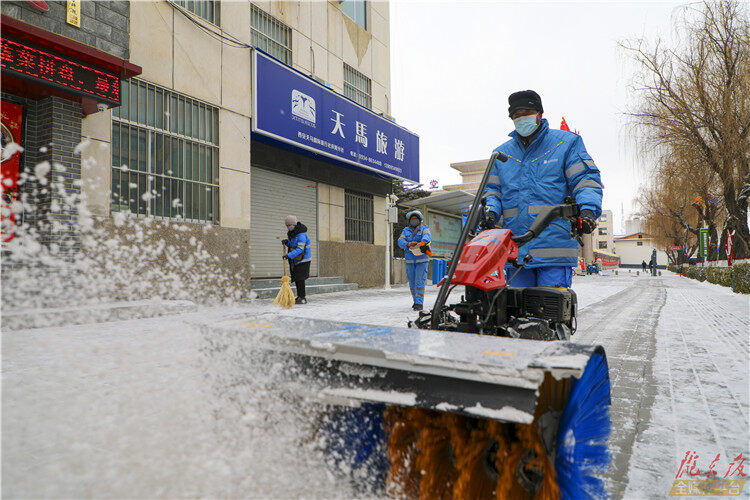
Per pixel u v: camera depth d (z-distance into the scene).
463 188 34.19
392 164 14.47
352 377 1.39
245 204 9.27
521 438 1.24
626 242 89.75
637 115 13.87
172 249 7.57
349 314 6.83
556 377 1.13
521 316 2.60
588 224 2.67
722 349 4.54
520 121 2.97
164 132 7.75
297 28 11.55
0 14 5.18
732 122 12.09
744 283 13.01
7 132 5.84
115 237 6.65
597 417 1.48
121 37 6.80
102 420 1.68
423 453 1.40
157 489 1.31
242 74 9.33
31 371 2.59
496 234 2.51
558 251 2.83
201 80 8.45
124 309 4.94
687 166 13.41
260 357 1.56
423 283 7.36
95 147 6.64
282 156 10.75
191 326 1.74
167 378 1.76
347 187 13.18
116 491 1.30
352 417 1.54
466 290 2.43
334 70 12.91
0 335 3.64
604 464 1.48
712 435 2.21
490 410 1.16
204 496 1.29
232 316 1.88
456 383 1.23
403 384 1.30
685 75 12.98
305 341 1.43
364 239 14.23
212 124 8.69
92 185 6.50
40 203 5.96
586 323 6.61
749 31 12.19
